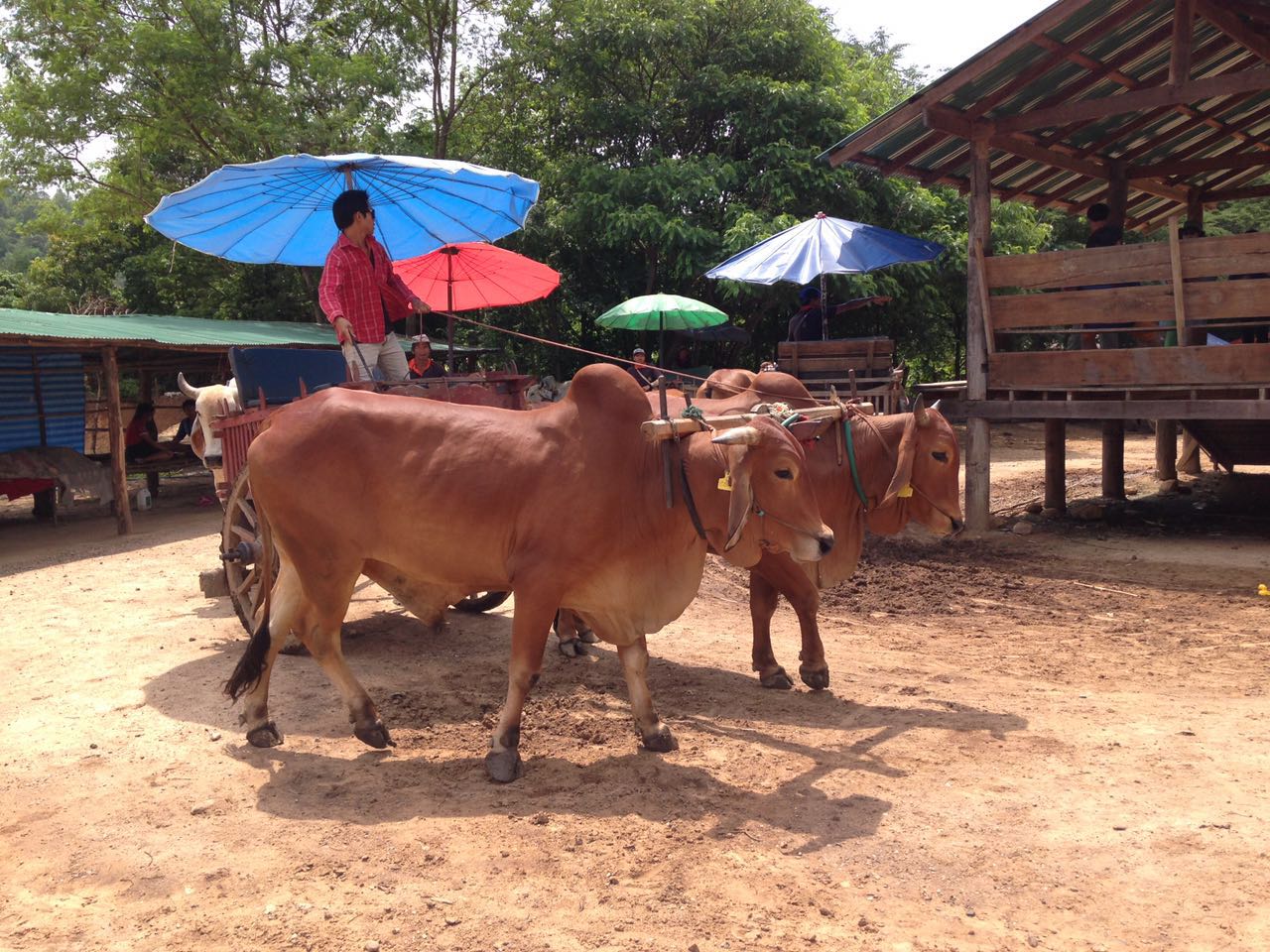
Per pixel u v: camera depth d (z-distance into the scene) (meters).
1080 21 9.96
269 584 4.91
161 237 27.02
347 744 5.05
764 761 4.79
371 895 3.57
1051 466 12.61
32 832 4.11
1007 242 20.42
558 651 6.81
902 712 5.50
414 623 7.41
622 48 20.23
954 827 4.02
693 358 22.62
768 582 5.96
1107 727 5.15
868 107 22.08
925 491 6.07
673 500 4.61
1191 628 7.47
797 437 5.77
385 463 4.75
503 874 3.71
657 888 3.60
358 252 6.39
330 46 21.14
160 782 4.57
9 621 7.90
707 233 18.22
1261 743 4.85
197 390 8.60
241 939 3.31
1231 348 9.62
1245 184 16.34
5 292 32.88
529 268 9.51
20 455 13.62
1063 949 3.20
